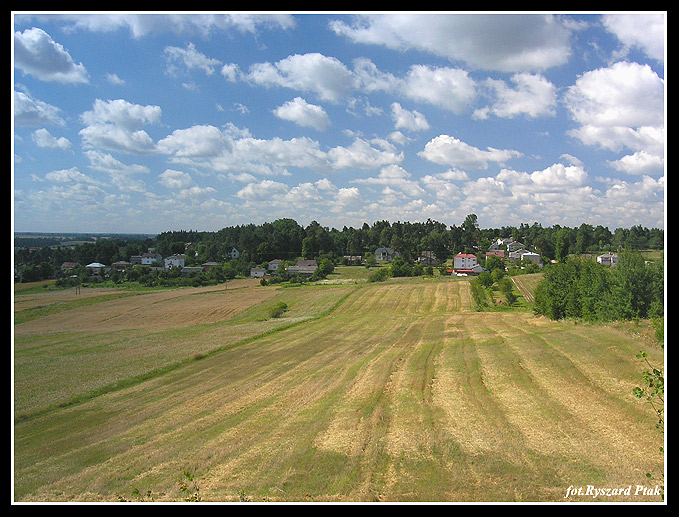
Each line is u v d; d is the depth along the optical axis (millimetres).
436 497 7949
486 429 11477
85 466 11383
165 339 32625
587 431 10727
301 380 19953
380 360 22844
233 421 14617
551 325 29203
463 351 22781
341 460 10125
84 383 20656
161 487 9484
